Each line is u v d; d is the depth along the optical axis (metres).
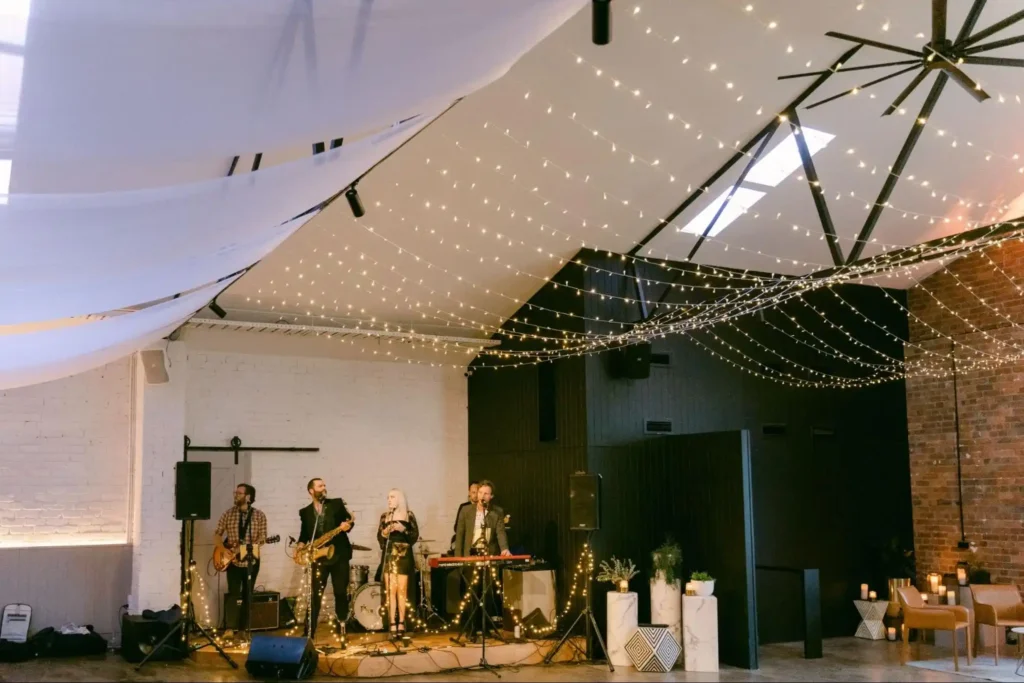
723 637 8.98
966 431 10.93
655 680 8.13
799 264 10.71
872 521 11.20
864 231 9.86
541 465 10.25
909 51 6.27
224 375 10.27
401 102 3.35
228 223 4.02
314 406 10.69
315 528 9.20
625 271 10.03
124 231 3.71
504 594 9.72
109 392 9.80
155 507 9.49
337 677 8.13
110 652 9.14
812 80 8.00
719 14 7.21
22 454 9.38
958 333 11.12
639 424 9.98
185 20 2.49
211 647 8.95
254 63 2.78
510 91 7.69
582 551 9.49
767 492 10.58
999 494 10.52
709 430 10.39
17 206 3.28
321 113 3.21
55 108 2.78
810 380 11.09
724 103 8.13
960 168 9.27
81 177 3.43
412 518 9.89
